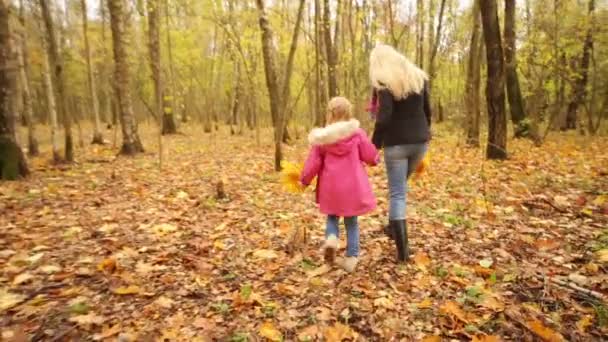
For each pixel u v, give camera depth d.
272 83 9.09
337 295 3.01
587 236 3.87
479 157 9.17
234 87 23.05
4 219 4.89
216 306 2.84
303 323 2.67
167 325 2.61
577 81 14.77
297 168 3.62
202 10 15.09
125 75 11.82
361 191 3.29
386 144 3.45
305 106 26.25
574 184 5.93
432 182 6.54
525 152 9.89
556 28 11.34
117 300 2.92
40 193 6.34
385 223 4.15
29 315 2.68
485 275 3.19
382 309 2.79
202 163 9.99
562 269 3.23
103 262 3.40
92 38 21.02
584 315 2.59
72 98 34.66
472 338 2.37
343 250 3.84
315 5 9.40
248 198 5.91
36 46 14.94
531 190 5.73
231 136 19.86
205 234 4.30
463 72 17.23
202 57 24.08
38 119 37.72
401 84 3.27
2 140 7.63
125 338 2.43
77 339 2.46
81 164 9.95
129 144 11.94
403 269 3.38
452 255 3.62
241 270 3.44
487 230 4.21
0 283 3.17
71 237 4.21
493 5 8.30
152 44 12.05
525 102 15.91
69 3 20.39
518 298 2.84
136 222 4.75
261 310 2.81
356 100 14.18
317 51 9.53
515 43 12.19
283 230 4.41
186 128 26.34
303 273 3.39
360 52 14.12
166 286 3.13
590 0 11.72
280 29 14.31
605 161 7.96
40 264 3.51
